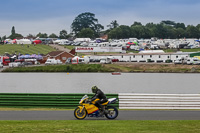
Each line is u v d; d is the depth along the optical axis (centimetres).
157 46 15862
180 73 10125
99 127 1573
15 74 10088
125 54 12500
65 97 2400
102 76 9281
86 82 7600
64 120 1816
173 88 6384
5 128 1534
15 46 16362
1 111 2212
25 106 2386
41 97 2391
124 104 2369
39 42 17988
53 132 1460
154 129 1538
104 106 1872
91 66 10975
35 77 9044
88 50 13162
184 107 2386
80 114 1892
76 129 1521
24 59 11694
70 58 11869
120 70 10644
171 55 11550
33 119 1898
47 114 2089
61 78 8694
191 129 1544
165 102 2378
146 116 2028
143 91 5834
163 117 1994
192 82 7625
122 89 6166
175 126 1614
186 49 15550
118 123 1695
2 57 11906
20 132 1457
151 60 11900
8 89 6306
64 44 18200
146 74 9912
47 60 11475
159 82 7619
